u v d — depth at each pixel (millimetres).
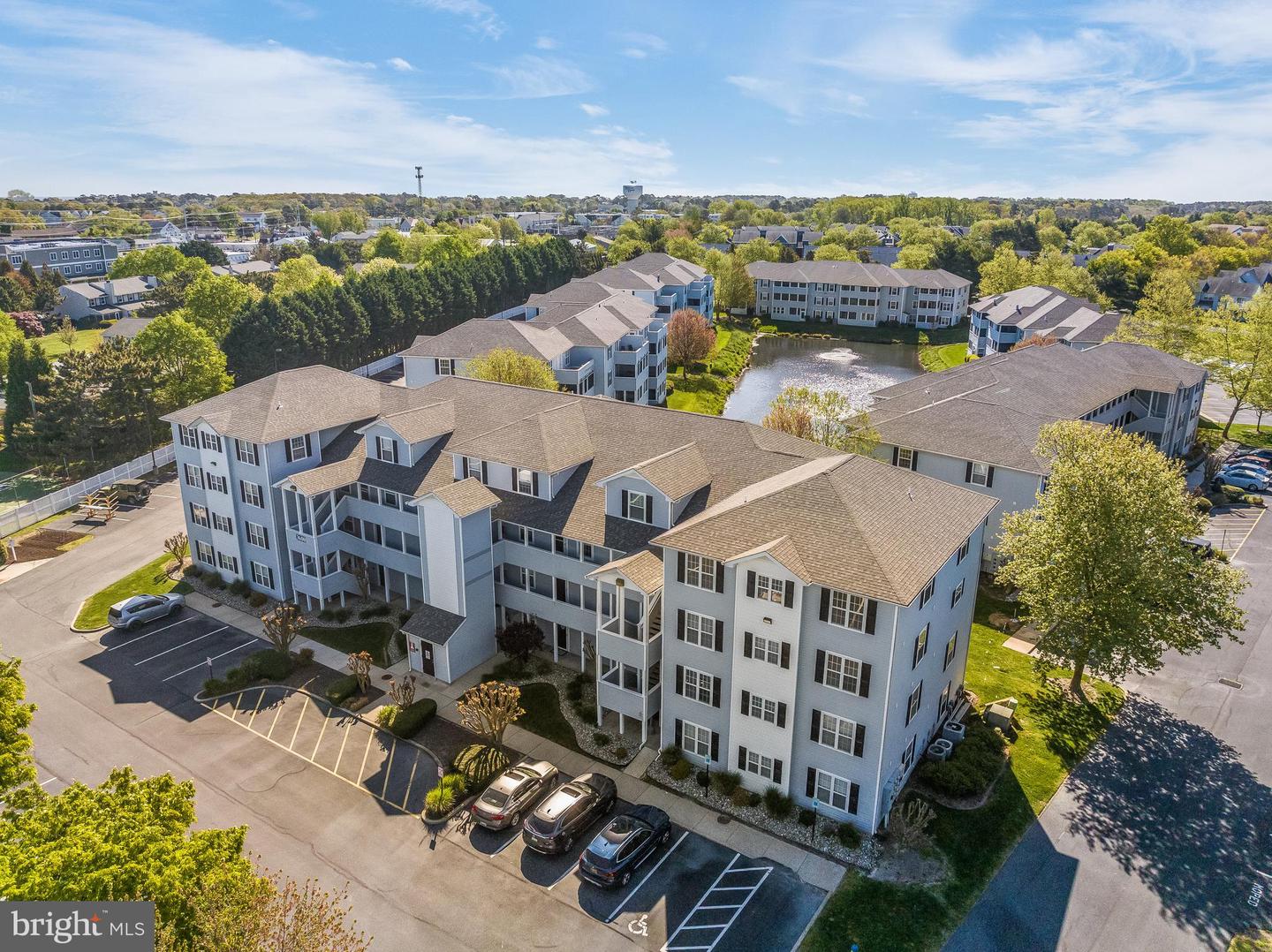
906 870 31953
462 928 29547
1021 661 46625
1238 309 93500
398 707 41812
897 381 120938
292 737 40562
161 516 69250
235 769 38156
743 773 36531
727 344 140750
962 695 42625
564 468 45906
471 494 45281
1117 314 112250
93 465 79500
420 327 132625
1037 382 68938
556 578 45688
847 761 33312
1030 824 34281
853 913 30016
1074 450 48000
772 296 167750
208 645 49312
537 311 107812
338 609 51688
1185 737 39969
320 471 50781
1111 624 39656
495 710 37344
